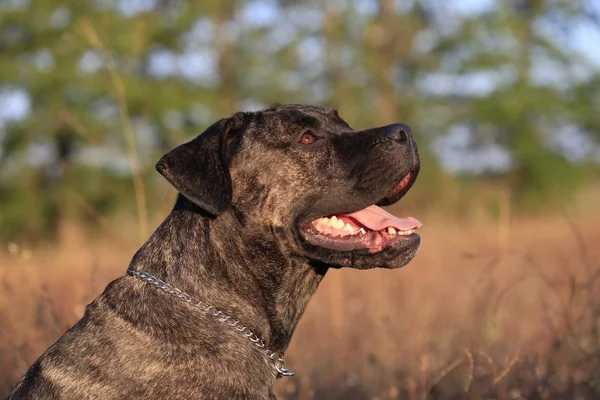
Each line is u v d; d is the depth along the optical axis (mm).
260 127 4176
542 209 24406
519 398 5031
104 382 3568
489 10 26219
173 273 3893
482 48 25844
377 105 26297
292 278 4141
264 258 4059
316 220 4191
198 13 23266
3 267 6707
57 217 21203
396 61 26594
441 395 5371
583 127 25781
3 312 5953
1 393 5211
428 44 26516
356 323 7402
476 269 9250
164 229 4059
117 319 3760
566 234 14039
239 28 26156
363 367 6137
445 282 8727
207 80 24781
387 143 4133
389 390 5309
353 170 4121
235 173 4098
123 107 6520
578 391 5113
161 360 3611
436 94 26656
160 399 3543
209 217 3996
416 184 20703
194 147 3943
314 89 27062
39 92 20438
